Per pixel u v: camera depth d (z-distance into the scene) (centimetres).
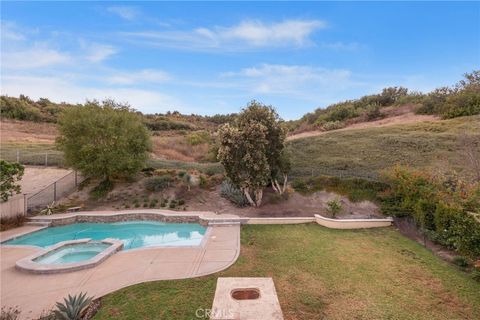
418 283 812
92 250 1146
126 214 1575
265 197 1802
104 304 699
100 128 1775
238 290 525
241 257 1006
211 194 1862
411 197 1334
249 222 1463
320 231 1323
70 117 1773
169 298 722
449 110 3058
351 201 1639
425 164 2009
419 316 653
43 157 2325
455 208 974
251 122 1580
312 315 652
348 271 889
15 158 2286
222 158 1586
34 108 5259
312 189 1794
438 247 1095
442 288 783
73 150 1767
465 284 805
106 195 1839
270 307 461
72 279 845
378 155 2320
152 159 2614
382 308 684
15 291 776
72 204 1731
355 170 2134
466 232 879
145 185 1923
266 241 1181
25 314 667
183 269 906
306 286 792
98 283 816
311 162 2406
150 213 1587
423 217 1173
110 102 2003
